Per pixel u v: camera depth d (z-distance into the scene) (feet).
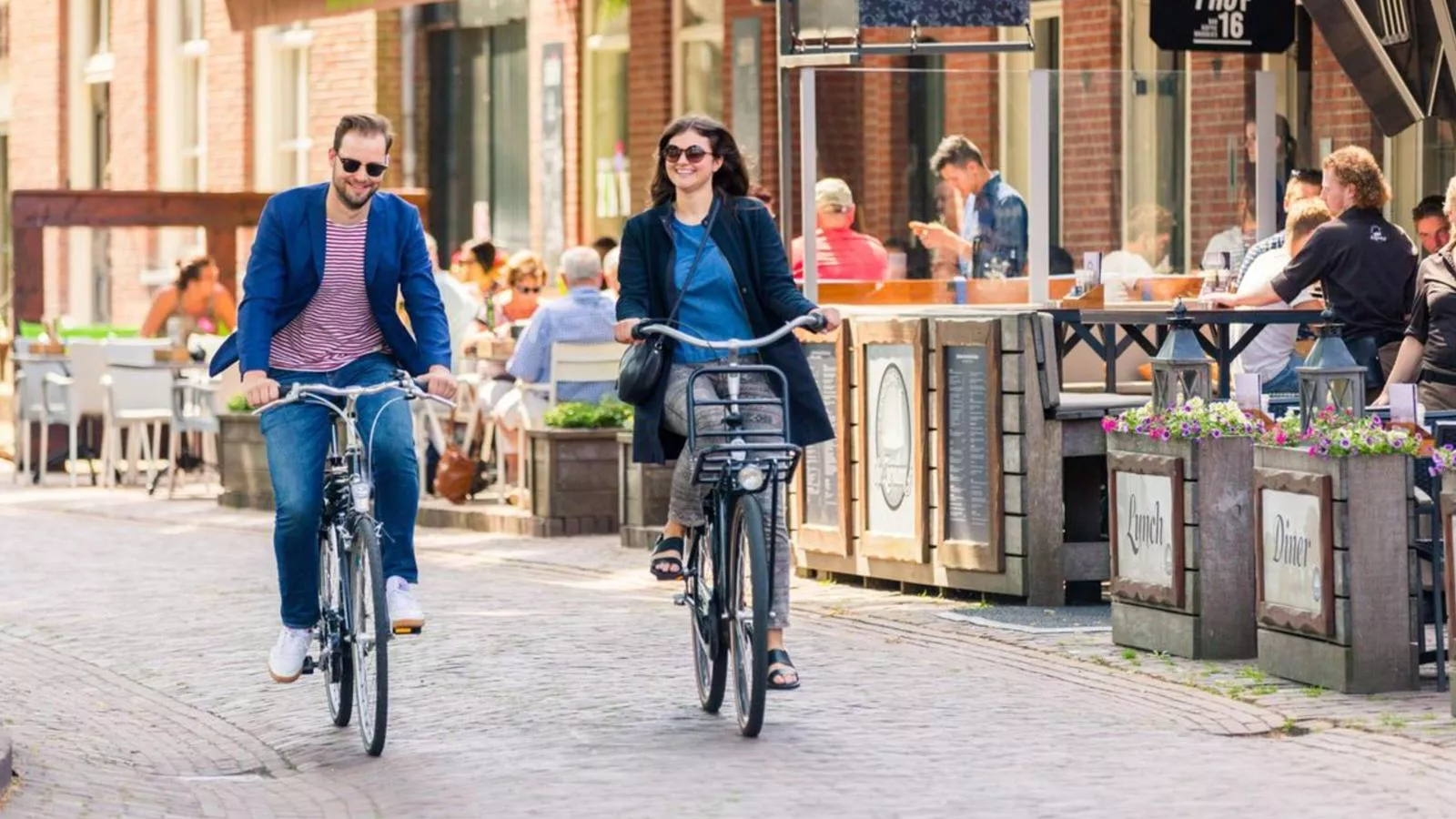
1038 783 45.39
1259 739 49.52
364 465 50.60
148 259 169.99
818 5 79.87
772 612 50.55
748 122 127.34
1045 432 68.33
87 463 132.05
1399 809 42.50
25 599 75.97
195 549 89.86
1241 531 58.95
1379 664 54.03
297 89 163.02
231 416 107.45
